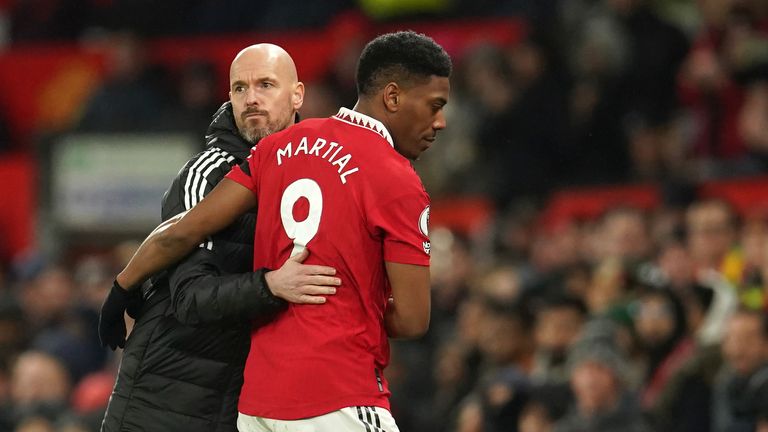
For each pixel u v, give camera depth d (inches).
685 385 964.6
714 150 1478.8
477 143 1635.1
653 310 1039.6
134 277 612.7
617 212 1230.3
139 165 1596.9
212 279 592.4
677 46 1617.9
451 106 1662.2
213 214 597.6
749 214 1233.4
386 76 592.1
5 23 2171.5
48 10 2129.7
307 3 1973.4
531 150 1605.6
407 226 573.3
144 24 2000.5
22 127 1930.4
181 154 1596.9
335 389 567.2
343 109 603.8
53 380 1293.1
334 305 575.2
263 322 591.8
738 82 1470.2
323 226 577.9
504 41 1745.8
